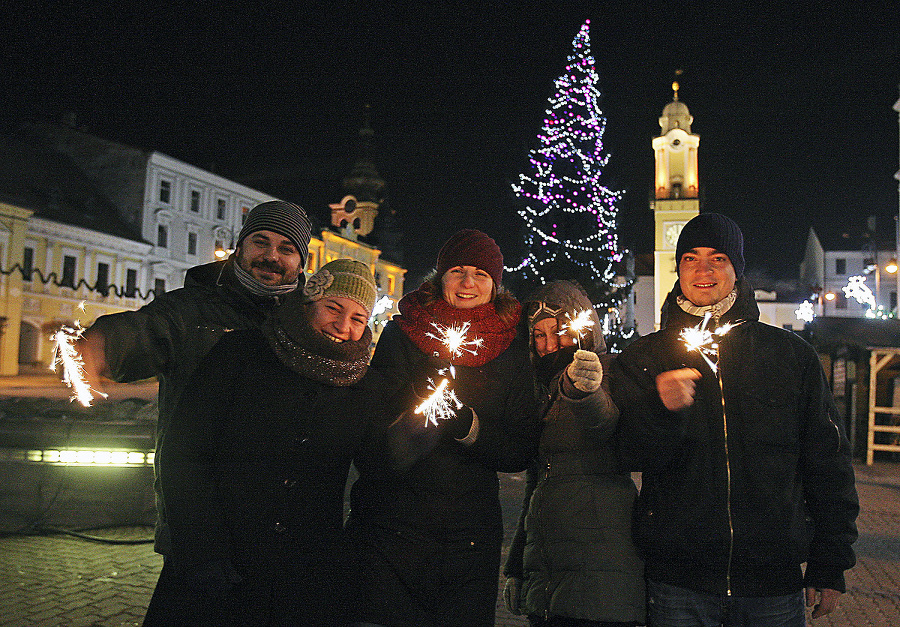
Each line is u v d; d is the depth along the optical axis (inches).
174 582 87.4
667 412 96.8
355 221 2359.7
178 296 105.0
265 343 93.9
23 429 238.7
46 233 1381.6
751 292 107.6
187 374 101.2
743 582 94.0
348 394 94.5
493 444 105.2
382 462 98.7
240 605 85.7
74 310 1430.9
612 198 808.3
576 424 110.0
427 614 99.2
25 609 166.4
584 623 103.3
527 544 114.5
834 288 2000.5
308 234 116.9
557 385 110.4
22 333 1364.4
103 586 183.2
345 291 93.2
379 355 114.9
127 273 1566.2
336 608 91.6
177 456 86.2
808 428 99.7
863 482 427.2
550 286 124.3
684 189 1540.4
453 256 117.2
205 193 1765.5
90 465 237.9
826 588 96.8
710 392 100.3
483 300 117.3
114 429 240.2
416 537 101.0
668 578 97.5
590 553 104.7
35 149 1599.4
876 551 250.1
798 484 99.5
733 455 97.3
